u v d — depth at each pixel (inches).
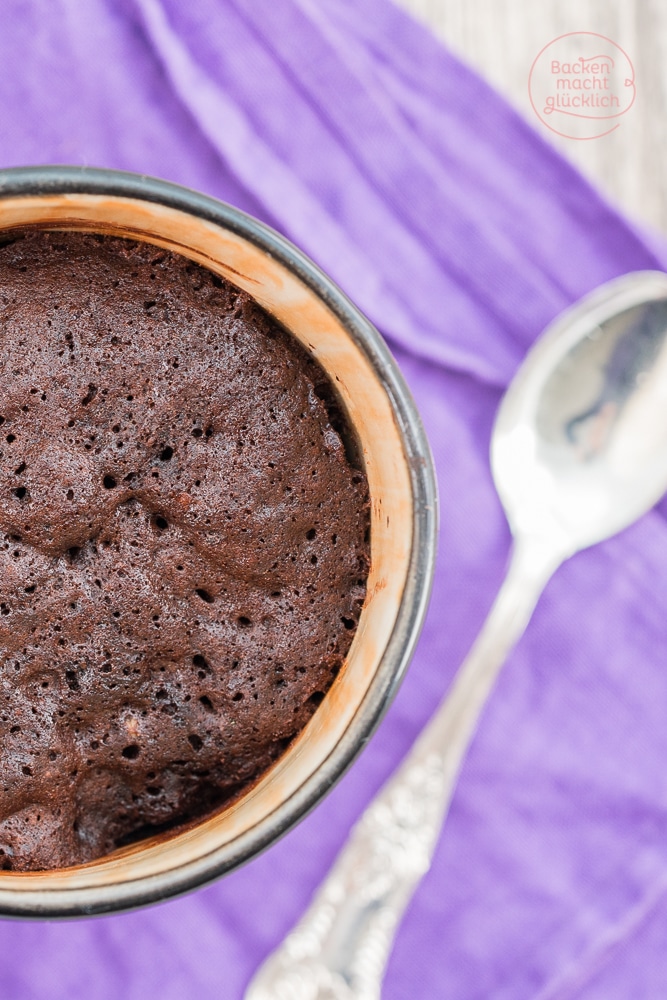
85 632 10.0
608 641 11.9
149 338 10.0
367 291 11.6
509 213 11.8
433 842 11.6
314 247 11.6
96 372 10.0
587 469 11.8
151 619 10.1
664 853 11.8
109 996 11.6
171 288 10.1
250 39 11.6
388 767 11.7
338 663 10.3
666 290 11.7
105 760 10.1
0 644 9.9
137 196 9.4
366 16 11.8
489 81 11.8
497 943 11.8
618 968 11.9
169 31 11.5
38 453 9.9
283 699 10.2
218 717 10.2
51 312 10.0
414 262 11.7
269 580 10.2
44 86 11.4
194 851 9.6
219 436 10.1
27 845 10.0
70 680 10.0
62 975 11.6
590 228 11.8
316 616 10.2
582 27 12.1
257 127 11.6
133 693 10.1
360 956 11.6
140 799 10.3
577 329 11.7
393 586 9.8
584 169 11.8
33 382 9.9
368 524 10.3
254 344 10.1
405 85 11.8
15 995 11.5
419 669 11.8
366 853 11.6
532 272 11.8
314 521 10.2
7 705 9.9
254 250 9.5
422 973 11.8
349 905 11.6
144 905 9.6
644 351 11.8
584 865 11.8
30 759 10.0
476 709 11.6
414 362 11.8
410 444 9.7
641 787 11.8
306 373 10.2
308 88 11.6
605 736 11.9
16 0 11.3
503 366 11.8
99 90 11.4
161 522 10.1
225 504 10.0
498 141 11.8
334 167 11.7
